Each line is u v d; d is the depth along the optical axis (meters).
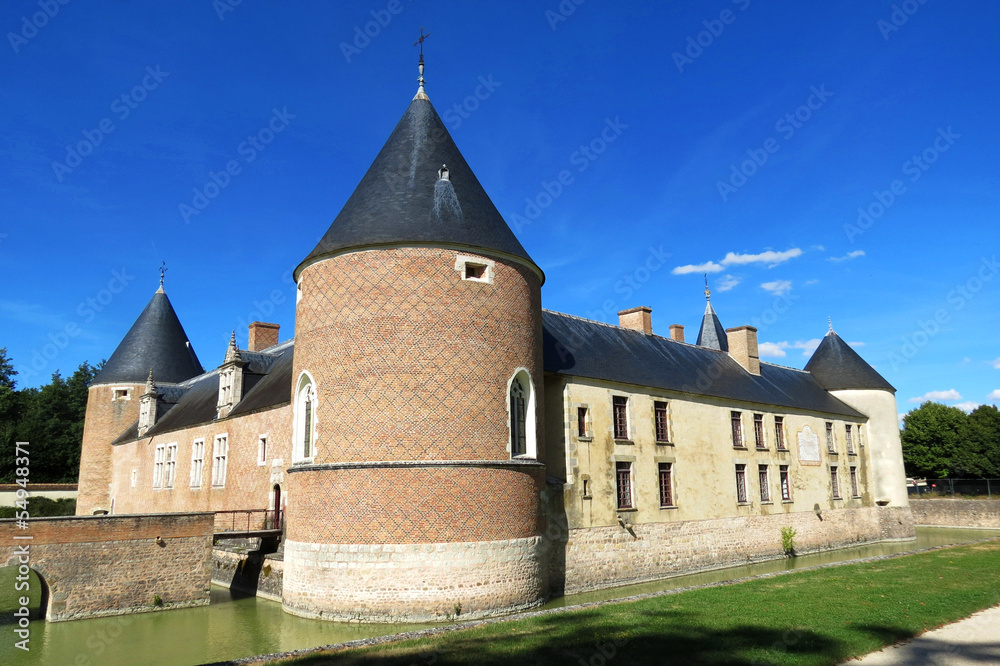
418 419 17.02
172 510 33.31
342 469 17.09
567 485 21.67
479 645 11.50
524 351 19.09
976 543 26.44
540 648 11.17
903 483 38.22
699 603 14.53
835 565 20.69
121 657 14.62
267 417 26.25
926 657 10.51
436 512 16.61
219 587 23.58
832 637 11.40
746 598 15.06
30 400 59.78
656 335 32.22
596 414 23.41
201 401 34.91
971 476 52.59
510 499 17.67
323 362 18.17
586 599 19.80
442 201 18.86
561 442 22.14
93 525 18.83
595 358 25.17
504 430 18.02
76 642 15.98
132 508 38.16
